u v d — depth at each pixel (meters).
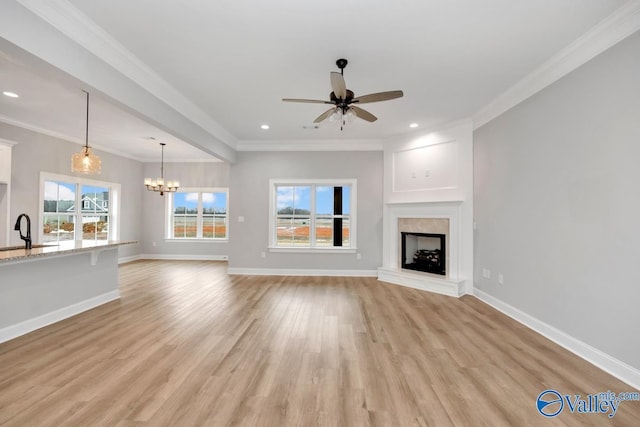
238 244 6.09
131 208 7.53
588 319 2.50
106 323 3.29
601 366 2.37
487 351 2.66
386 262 5.72
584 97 2.54
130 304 4.00
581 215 2.58
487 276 4.11
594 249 2.45
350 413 1.83
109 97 2.65
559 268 2.82
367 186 5.90
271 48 2.66
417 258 5.40
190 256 7.92
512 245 3.55
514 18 2.24
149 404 1.89
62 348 2.67
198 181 7.93
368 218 5.90
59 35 2.13
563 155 2.78
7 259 2.68
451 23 2.31
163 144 6.29
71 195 6.00
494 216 3.93
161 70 3.06
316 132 5.34
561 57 2.72
